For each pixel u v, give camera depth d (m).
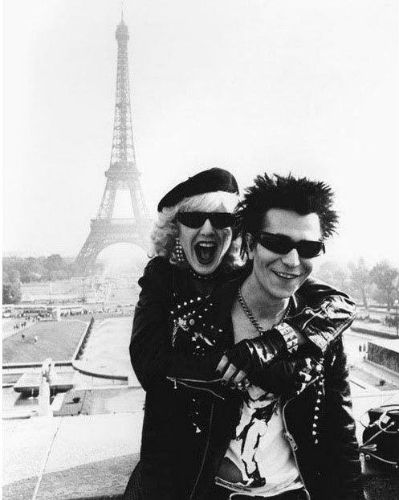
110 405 23.34
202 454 2.63
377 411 3.50
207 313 2.64
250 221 2.46
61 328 54.69
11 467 3.42
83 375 34.28
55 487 3.17
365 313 35.00
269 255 2.36
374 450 3.27
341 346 2.64
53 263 47.91
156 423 2.73
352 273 29.73
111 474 3.31
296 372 2.29
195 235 3.14
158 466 2.72
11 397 27.27
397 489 3.11
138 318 2.81
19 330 52.16
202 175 3.14
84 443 3.77
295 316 2.42
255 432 2.60
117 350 43.75
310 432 2.65
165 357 2.50
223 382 2.38
